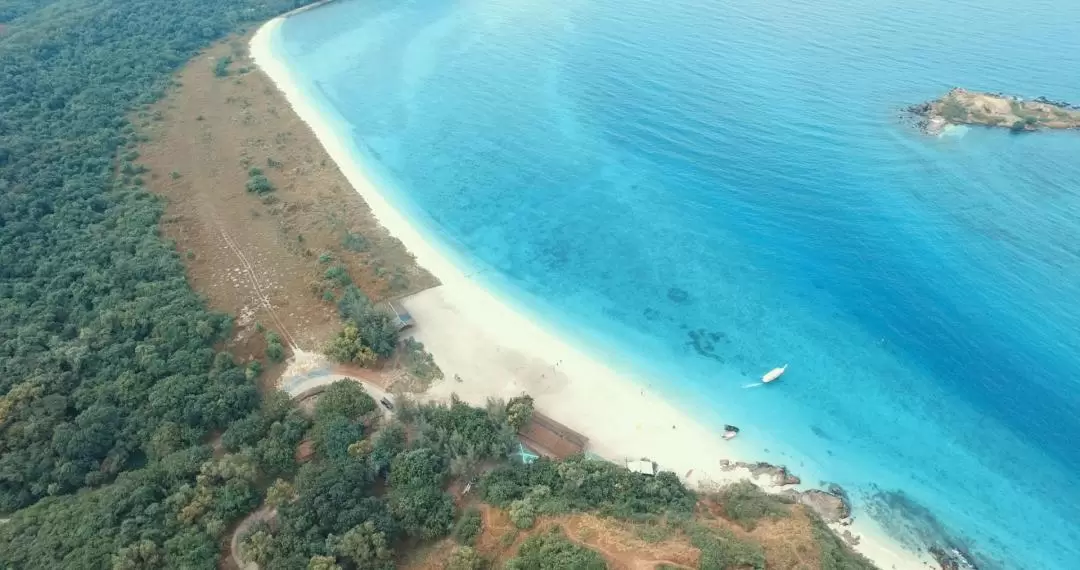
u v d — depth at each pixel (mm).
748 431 87062
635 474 76875
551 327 102500
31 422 77750
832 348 99125
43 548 64562
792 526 71188
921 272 111562
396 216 126125
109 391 83625
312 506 68688
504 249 118750
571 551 63125
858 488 80375
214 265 110375
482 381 92812
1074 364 94812
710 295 109062
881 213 124938
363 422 83000
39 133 137875
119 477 73625
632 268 114688
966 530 75938
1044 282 108188
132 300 98500
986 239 117625
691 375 94875
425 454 76500
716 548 63906
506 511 71312
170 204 124562
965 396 91500
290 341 96562
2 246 105625
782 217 125312
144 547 63438
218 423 81750
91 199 119875
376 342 93438
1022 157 140250
